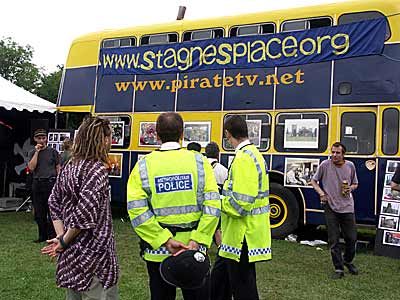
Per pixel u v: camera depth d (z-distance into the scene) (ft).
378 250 27.89
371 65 29.25
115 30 39.14
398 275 23.20
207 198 11.82
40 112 40.78
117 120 37.99
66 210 11.34
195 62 35.04
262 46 32.76
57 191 11.65
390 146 28.45
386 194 28.09
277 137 31.83
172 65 35.96
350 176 22.80
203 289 12.11
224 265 15.70
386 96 28.71
